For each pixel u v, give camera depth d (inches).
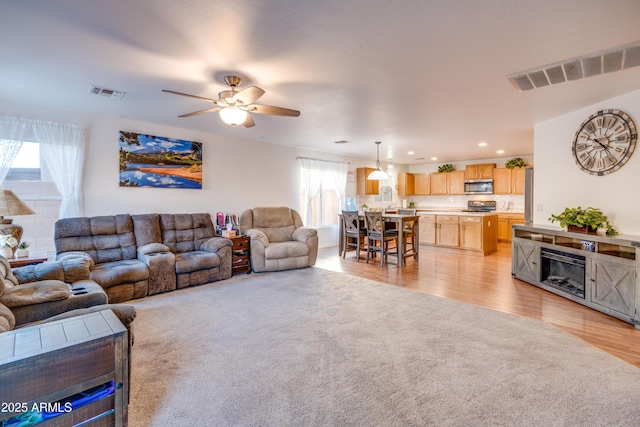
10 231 121.8
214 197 209.2
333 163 297.7
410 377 80.5
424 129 193.3
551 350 94.0
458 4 69.6
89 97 133.4
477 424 63.7
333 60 98.0
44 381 49.5
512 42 87.0
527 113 156.6
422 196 391.9
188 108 149.8
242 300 141.3
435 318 119.7
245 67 103.1
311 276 184.7
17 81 115.3
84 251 143.8
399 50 91.7
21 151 142.0
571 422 64.0
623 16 73.9
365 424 63.8
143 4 69.4
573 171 153.6
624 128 129.3
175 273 155.5
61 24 77.6
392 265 216.5
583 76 109.4
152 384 77.8
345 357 90.9
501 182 320.5
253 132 204.1
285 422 64.6
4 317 64.9
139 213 176.4
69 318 62.4
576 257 136.3
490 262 225.1
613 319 117.4
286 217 226.7
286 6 70.3
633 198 126.9
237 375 82.0
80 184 154.8
